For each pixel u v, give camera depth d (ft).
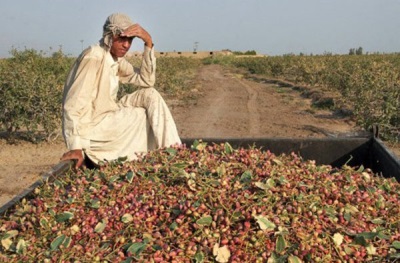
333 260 6.93
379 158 12.09
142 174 9.37
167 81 68.90
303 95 67.31
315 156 13.19
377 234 7.22
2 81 34.40
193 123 44.60
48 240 7.61
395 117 36.55
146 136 12.84
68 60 55.62
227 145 11.02
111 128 12.14
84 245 7.39
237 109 53.88
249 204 7.66
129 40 12.59
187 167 9.70
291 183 8.48
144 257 6.88
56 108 35.29
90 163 12.35
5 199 23.16
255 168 9.38
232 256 6.75
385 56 114.93
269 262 6.69
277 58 138.51
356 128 41.29
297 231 7.12
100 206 8.47
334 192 8.41
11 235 7.76
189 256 6.82
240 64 179.93
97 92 12.11
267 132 40.24
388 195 9.00
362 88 43.60
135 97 13.12
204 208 7.62
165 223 7.69
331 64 82.64
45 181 9.45
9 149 33.12
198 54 294.25
